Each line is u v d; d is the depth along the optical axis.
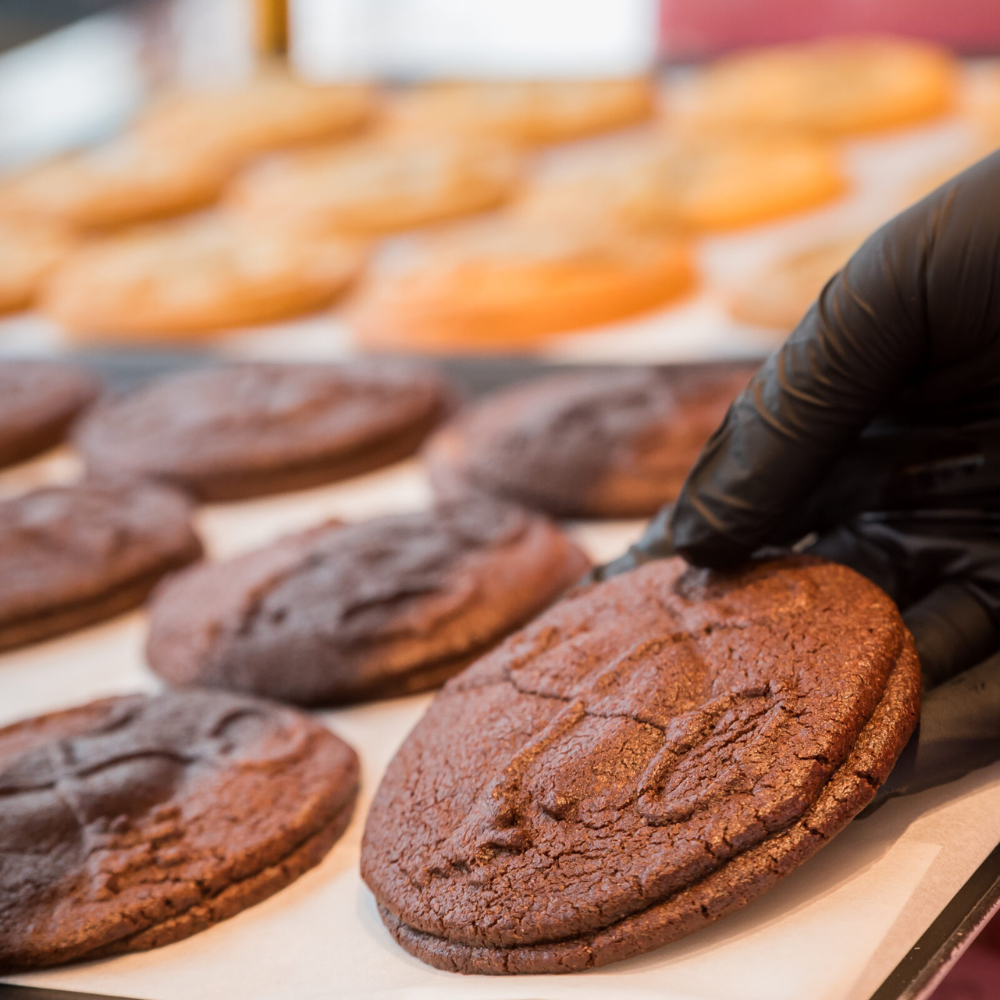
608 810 0.46
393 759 0.55
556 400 0.71
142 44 1.08
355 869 0.56
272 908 0.54
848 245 0.78
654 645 0.51
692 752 0.46
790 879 0.47
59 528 0.67
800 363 0.51
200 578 0.65
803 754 0.44
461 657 0.62
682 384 0.70
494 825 0.47
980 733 0.49
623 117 0.97
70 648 0.65
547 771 0.47
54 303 0.83
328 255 0.84
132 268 0.84
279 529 0.69
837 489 0.57
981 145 0.84
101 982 0.50
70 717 0.59
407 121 0.99
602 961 0.44
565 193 0.88
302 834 0.56
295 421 0.72
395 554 0.64
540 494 0.68
